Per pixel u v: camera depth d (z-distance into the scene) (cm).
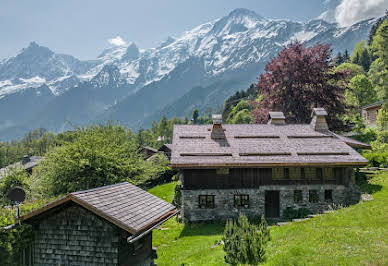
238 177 2503
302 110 3844
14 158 10569
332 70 4156
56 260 1192
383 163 2914
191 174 2497
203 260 1428
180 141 2692
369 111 5306
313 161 2445
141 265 1320
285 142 2709
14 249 1143
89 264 1159
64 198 1130
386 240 1221
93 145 2514
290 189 2505
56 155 2411
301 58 3850
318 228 1522
